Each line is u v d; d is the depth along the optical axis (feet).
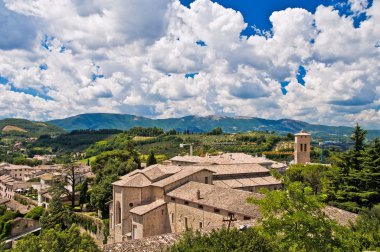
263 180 234.58
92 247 84.94
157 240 92.38
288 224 67.87
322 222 66.49
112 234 207.72
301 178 221.66
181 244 65.72
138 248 87.35
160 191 184.75
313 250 64.85
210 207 153.48
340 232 67.15
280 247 63.26
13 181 484.74
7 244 264.72
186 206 167.53
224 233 64.69
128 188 185.88
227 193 160.86
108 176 270.67
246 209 138.21
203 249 59.77
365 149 173.88
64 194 332.39
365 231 75.31
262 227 70.23
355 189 165.68
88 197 301.84
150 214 174.19
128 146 399.03
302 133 352.69
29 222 301.22
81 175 417.49
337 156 179.22
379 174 159.63
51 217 261.85
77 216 261.24
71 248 83.97
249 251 58.90
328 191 171.22
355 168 172.76
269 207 69.97
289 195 71.67
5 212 343.46
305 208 68.28
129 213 185.26
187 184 184.34
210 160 314.35
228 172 225.97
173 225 175.42
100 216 254.47
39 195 364.17
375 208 106.32
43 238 86.43
